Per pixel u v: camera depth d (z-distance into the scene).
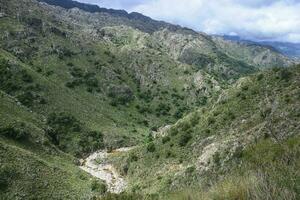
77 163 106.56
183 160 82.12
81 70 177.62
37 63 168.75
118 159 108.38
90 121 140.62
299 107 59.56
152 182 80.56
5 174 67.19
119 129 143.50
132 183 90.19
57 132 125.81
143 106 178.62
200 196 8.38
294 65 81.44
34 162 77.06
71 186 76.81
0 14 180.88
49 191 70.38
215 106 91.38
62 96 145.62
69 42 193.50
